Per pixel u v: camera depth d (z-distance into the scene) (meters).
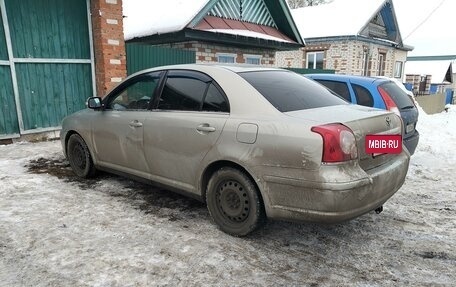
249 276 2.84
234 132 3.23
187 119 3.60
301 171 2.86
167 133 3.77
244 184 3.24
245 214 3.31
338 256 3.17
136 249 3.18
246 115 3.24
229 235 3.47
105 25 7.84
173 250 3.18
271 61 14.47
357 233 3.61
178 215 3.91
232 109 3.35
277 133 2.98
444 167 6.21
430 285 2.78
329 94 3.89
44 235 3.39
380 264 3.06
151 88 4.12
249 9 13.23
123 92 4.46
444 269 3.01
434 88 29.30
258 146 3.07
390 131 3.35
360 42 19.28
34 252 3.10
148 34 10.78
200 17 10.49
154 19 11.40
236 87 3.40
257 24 13.75
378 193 3.07
